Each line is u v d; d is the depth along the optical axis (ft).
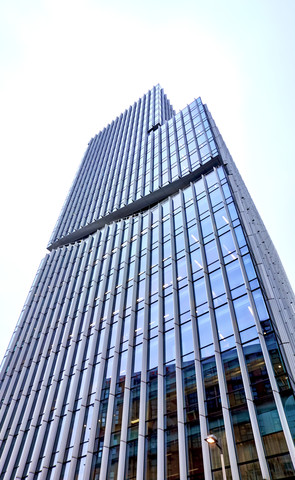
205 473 68.39
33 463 102.47
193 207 140.36
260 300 87.56
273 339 77.77
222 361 83.41
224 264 105.29
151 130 245.45
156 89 330.95
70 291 160.66
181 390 86.02
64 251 197.06
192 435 76.13
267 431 65.82
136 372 101.14
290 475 58.54
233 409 73.46
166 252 131.13
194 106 226.17
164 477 74.49
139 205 177.27
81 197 239.91
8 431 122.11
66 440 101.40
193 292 106.73
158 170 188.03
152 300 118.73
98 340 124.06
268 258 126.52
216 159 159.02
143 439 84.12
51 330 148.15
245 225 110.83
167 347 99.19
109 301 133.90
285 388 68.90
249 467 63.87
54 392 119.55
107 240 171.53
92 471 87.97
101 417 98.07
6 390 140.05
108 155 265.75
